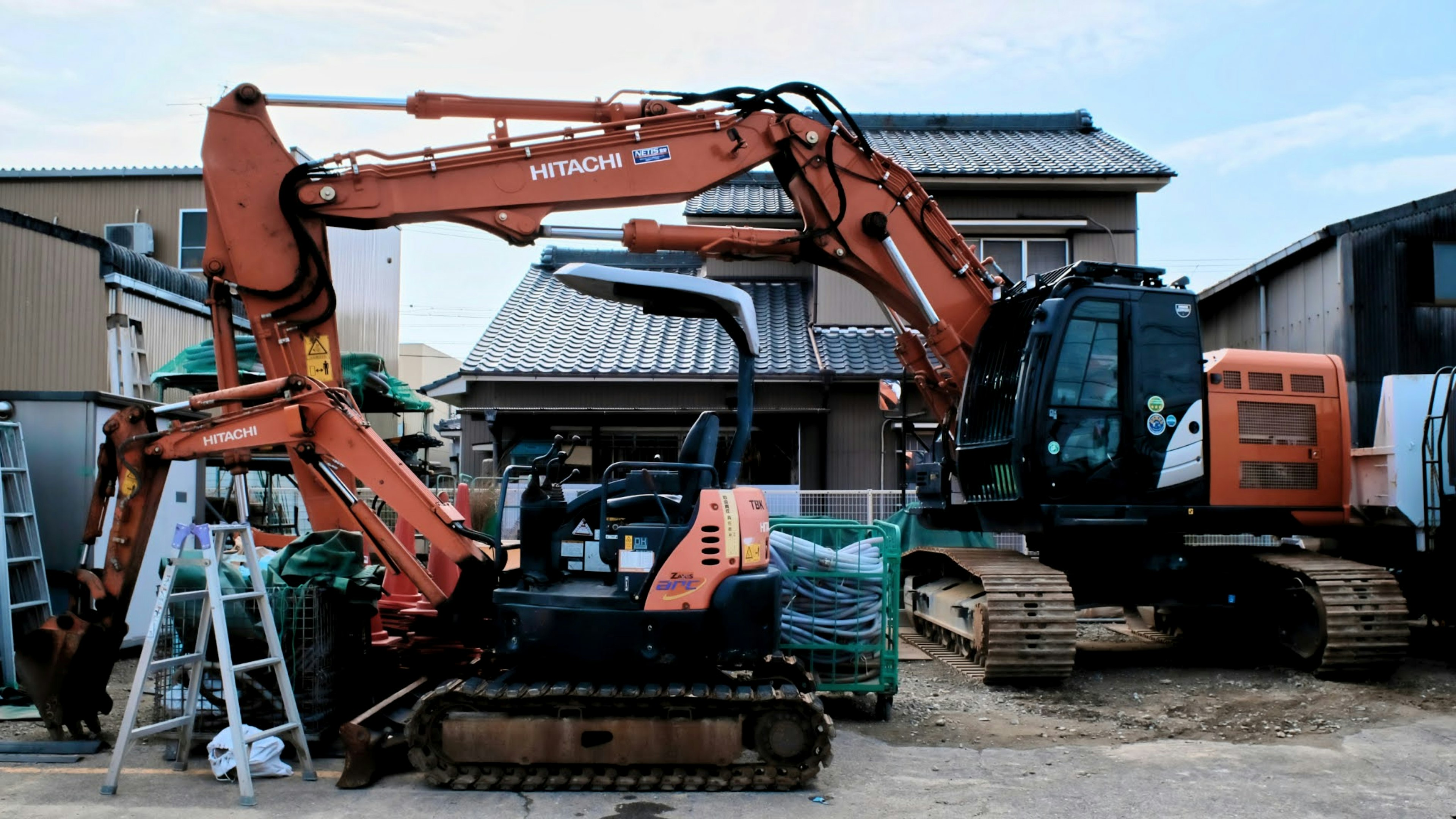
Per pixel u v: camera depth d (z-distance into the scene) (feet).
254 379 37.45
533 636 17.58
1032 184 49.08
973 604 27.89
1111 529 27.63
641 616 17.37
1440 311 37.83
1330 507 28.91
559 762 17.10
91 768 17.99
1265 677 27.48
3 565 23.16
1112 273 28.14
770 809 16.26
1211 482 27.94
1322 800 16.99
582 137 24.98
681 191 25.67
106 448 20.12
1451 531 27.78
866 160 27.55
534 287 58.03
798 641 22.77
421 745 17.31
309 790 16.96
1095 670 28.30
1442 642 32.83
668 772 17.33
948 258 28.32
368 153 23.67
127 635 27.35
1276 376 28.96
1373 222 38.06
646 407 45.96
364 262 60.64
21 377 38.40
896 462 46.21
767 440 47.24
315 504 23.21
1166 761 19.31
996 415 27.78
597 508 19.39
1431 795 17.29
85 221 55.93
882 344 49.01
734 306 19.38
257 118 23.27
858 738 21.06
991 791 17.33
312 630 19.02
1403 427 29.01
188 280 43.45
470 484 40.57
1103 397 27.09
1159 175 48.70
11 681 23.02
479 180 24.45
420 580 19.54
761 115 26.40
